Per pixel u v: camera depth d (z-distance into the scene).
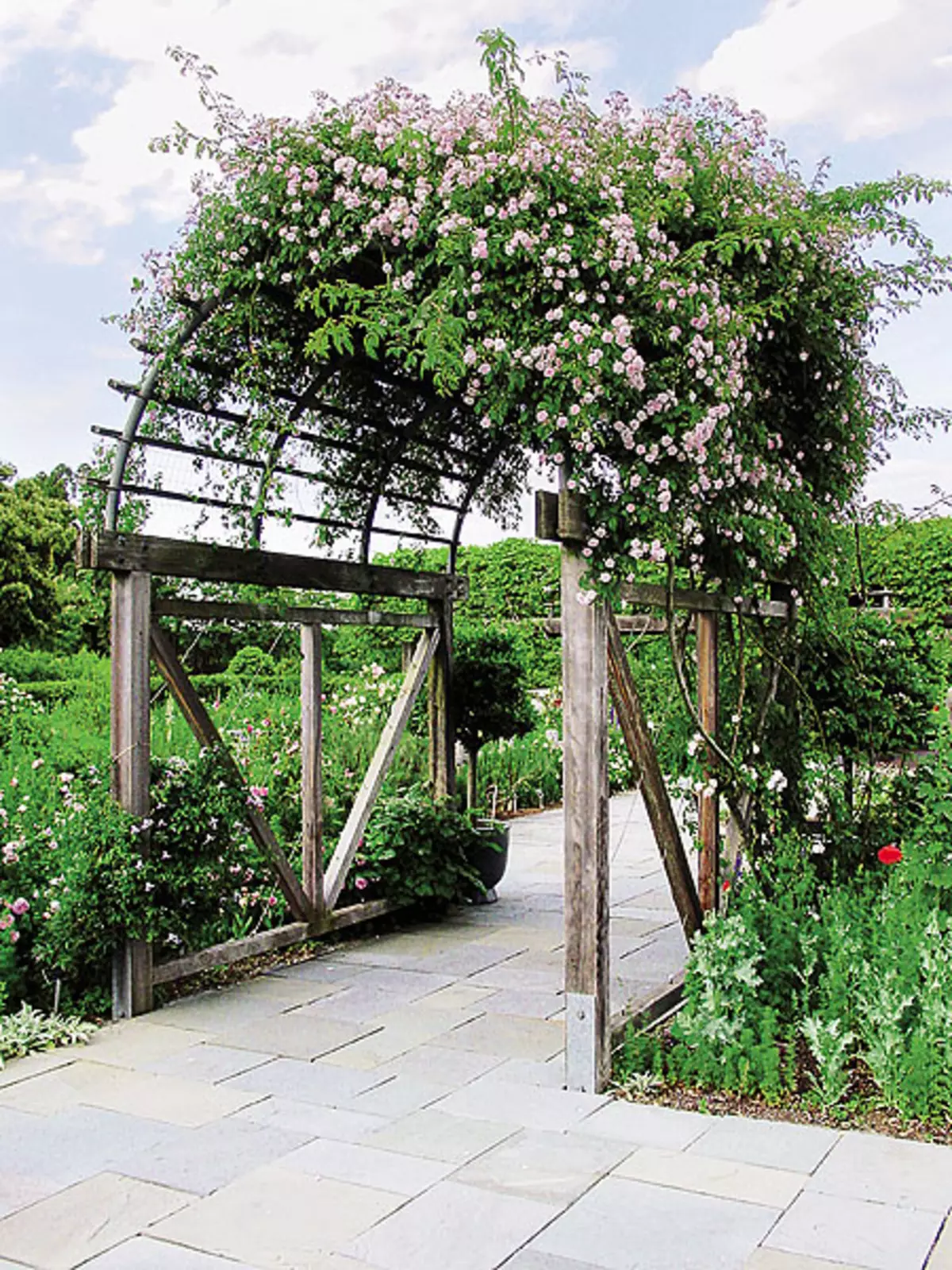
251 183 3.60
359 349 4.33
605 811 3.27
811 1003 3.54
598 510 3.21
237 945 4.49
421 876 5.43
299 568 4.72
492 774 8.98
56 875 4.08
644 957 4.77
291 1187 2.59
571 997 3.23
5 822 4.35
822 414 4.09
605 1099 3.14
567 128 3.28
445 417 5.23
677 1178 2.60
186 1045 3.65
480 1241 2.31
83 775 4.42
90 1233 2.38
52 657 13.98
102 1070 3.42
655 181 3.31
